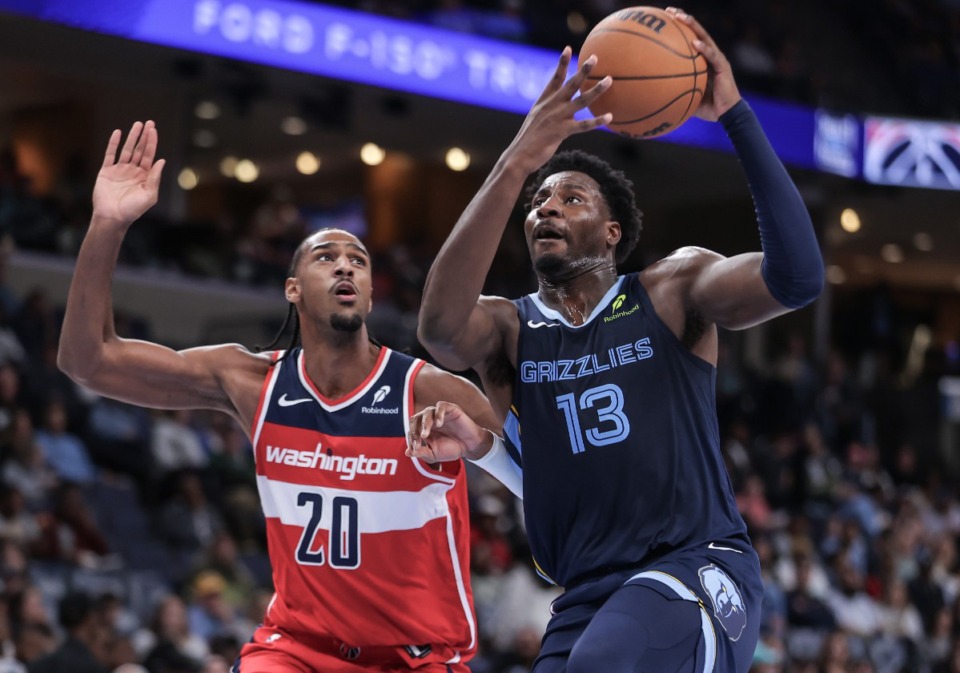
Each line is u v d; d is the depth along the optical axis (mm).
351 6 15156
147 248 16078
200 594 8883
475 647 4145
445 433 3684
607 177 3686
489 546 10781
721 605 3252
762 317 3352
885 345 23344
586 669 3047
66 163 17828
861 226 22453
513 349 3609
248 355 4309
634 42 3365
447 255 3326
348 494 4008
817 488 15633
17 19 13664
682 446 3396
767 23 19406
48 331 12539
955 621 13609
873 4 21922
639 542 3338
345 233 4234
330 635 3990
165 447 11477
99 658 7496
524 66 16328
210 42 14188
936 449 20703
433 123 17953
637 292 3533
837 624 12156
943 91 20734
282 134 20562
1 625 7199
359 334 4148
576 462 3416
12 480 9750
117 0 13820
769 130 17656
